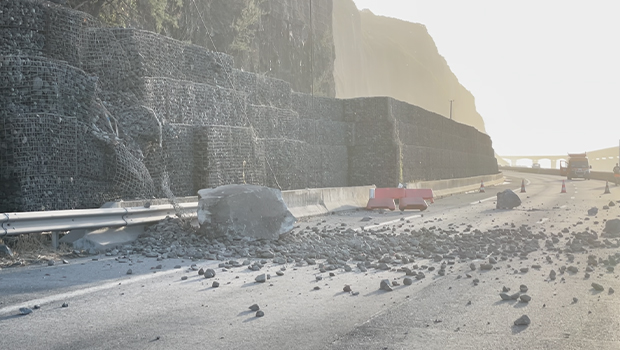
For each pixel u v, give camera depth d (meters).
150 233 13.35
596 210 21.39
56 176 15.43
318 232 15.70
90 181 16.75
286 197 20.88
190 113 21.89
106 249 12.24
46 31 17.55
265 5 54.62
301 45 61.22
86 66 19.28
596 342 5.59
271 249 12.38
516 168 150.12
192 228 13.87
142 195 17.86
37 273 9.66
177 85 21.33
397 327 6.21
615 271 9.73
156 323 6.40
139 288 8.43
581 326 6.20
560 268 9.76
